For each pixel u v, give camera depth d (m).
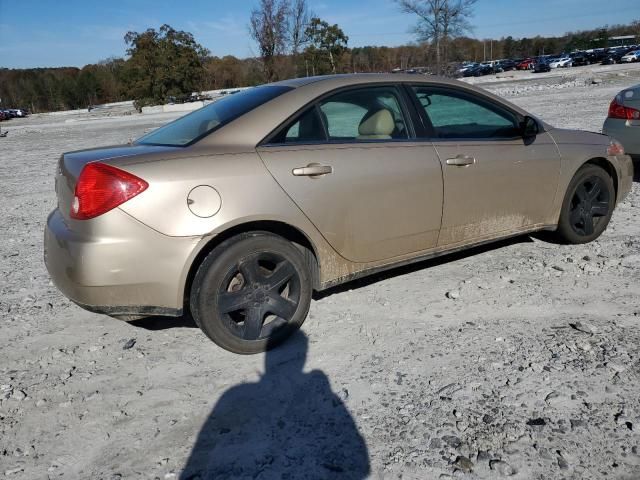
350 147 3.37
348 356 3.09
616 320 3.30
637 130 6.02
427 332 3.31
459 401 2.62
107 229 2.76
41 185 9.66
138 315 2.95
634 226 5.10
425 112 3.74
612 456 2.22
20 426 2.62
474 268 4.27
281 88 3.49
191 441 2.46
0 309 4.00
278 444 2.41
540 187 4.20
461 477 2.16
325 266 3.38
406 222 3.59
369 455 2.31
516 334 3.21
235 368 3.04
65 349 3.35
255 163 3.04
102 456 2.39
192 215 2.85
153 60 47.62
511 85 32.44
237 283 3.11
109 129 24.86
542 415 2.48
